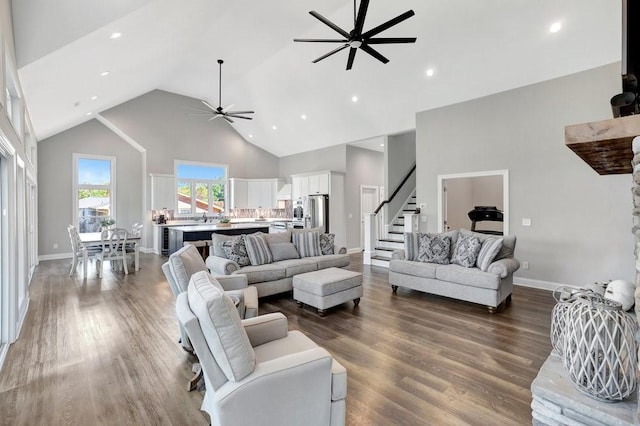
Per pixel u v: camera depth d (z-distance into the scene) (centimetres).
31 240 612
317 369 161
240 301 276
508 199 525
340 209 852
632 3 154
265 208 1043
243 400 143
